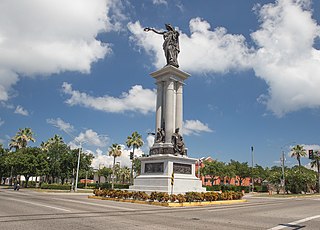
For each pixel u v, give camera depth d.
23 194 40.78
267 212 21.34
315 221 16.08
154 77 40.34
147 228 12.32
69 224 12.81
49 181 88.88
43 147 93.31
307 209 25.06
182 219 15.80
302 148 88.56
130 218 15.57
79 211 18.20
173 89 38.12
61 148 82.06
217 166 93.69
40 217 14.88
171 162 32.88
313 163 81.12
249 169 99.88
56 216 15.39
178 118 38.16
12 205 21.47
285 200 42.97
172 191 29.80
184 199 26.83
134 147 81.25
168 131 36.41
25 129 89.50
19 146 87.25
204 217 17.05
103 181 138.38
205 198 29.38
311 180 73.38
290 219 16.89
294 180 73.44
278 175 74.94
